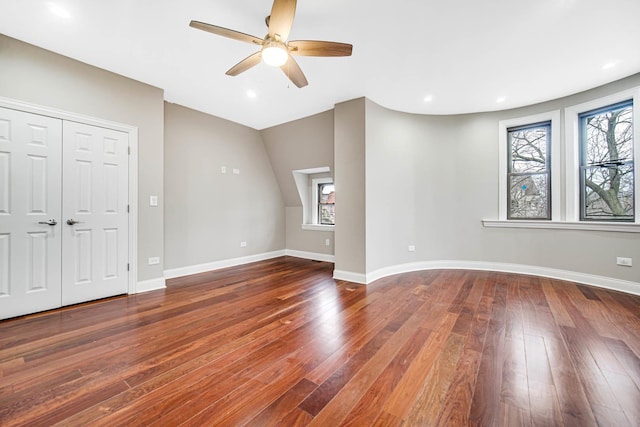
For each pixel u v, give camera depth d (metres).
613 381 1.54
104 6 1.97
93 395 1.43
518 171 4.11
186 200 4.05
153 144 3.28
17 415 1.28
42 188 2.54
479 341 2.02
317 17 2.07
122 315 2.50
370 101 3.68
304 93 3.47
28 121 2.46
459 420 1.26
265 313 2.57
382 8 1.98
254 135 5.07
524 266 4.00
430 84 3.22
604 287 3.30
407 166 4.23
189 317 2.47
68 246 2.69
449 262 4.40
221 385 1.52
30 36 2.34
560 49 2.51
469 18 2.10
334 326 2.29
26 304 2.47
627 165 3.20
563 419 1.27
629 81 3.05
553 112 3.71
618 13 2.03
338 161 3.80
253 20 2.13
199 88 3.33
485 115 4.22
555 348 1.91
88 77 2.78
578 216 3.60
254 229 5.13
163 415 1.29
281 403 1.38
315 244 5.40
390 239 4.04
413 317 2.47
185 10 2.02
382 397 1.42
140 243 3.19
